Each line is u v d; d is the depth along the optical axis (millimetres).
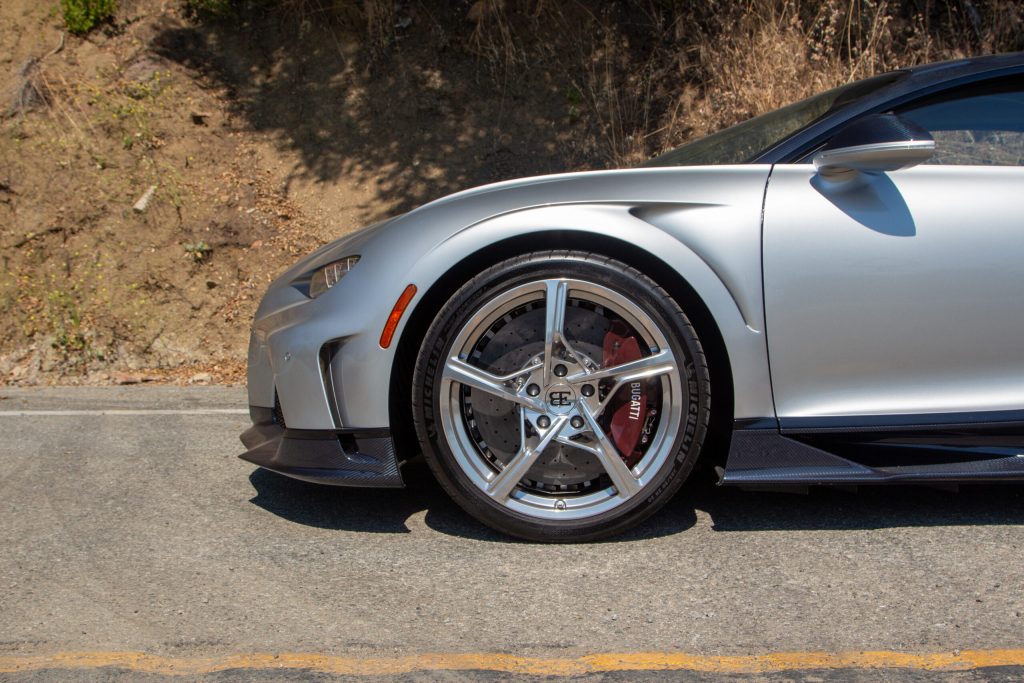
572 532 2414
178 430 3891
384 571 2291
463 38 7477
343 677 1774
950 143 2477
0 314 5508
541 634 1945
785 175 2426
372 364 2406
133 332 5492
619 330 2406
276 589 2199
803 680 1735
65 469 3305
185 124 6828
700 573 2242
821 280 2346
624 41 7438
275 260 6012
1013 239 2352
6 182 6184
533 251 2439
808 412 2395
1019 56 2609
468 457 2424
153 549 2477
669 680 1744
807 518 2592
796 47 6773
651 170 2467
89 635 1975
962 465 2414
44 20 7277
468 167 6785
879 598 2084
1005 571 2215
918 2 7273
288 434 2535
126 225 6047
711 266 2361
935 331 2357
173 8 7582
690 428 2369
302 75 7309
